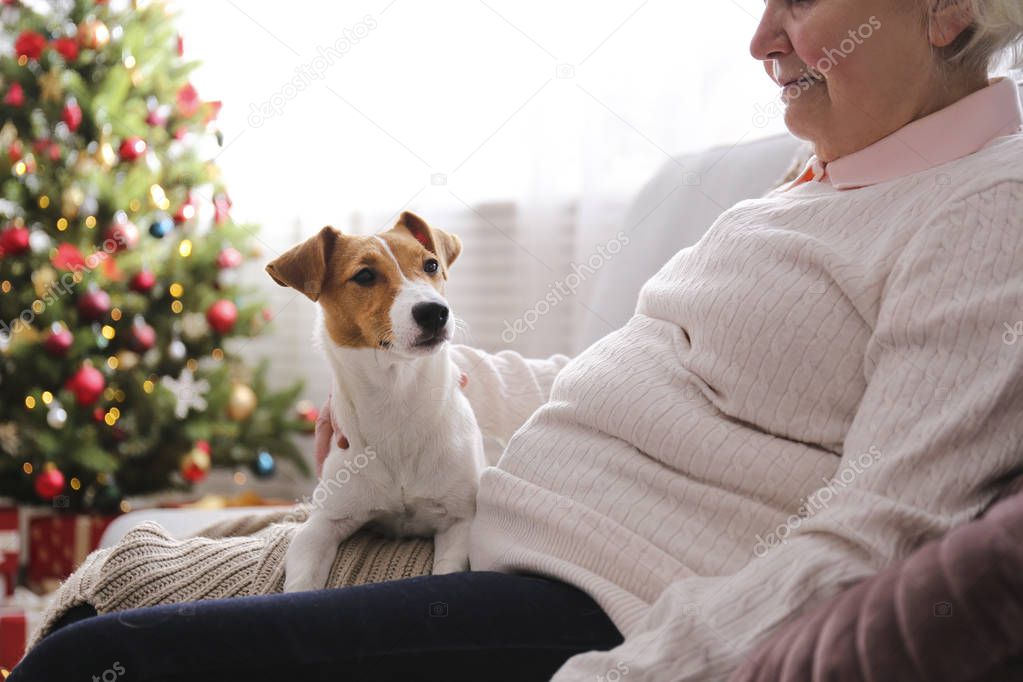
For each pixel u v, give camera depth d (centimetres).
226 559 111
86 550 296
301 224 344
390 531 136
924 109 101
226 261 318
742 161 156
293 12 336
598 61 297
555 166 312
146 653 80
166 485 323
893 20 98
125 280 305
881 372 86
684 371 99
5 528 293
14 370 291
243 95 343
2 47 309
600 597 86
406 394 128
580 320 302
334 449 136
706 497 91
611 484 97
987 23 96
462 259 325
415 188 329
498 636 85
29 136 297
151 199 307
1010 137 98
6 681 82
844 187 103
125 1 323
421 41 322
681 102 286
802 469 89
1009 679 54
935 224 87
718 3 279
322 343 143
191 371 325
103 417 302
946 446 78
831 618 62
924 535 74
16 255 288
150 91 312
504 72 314
